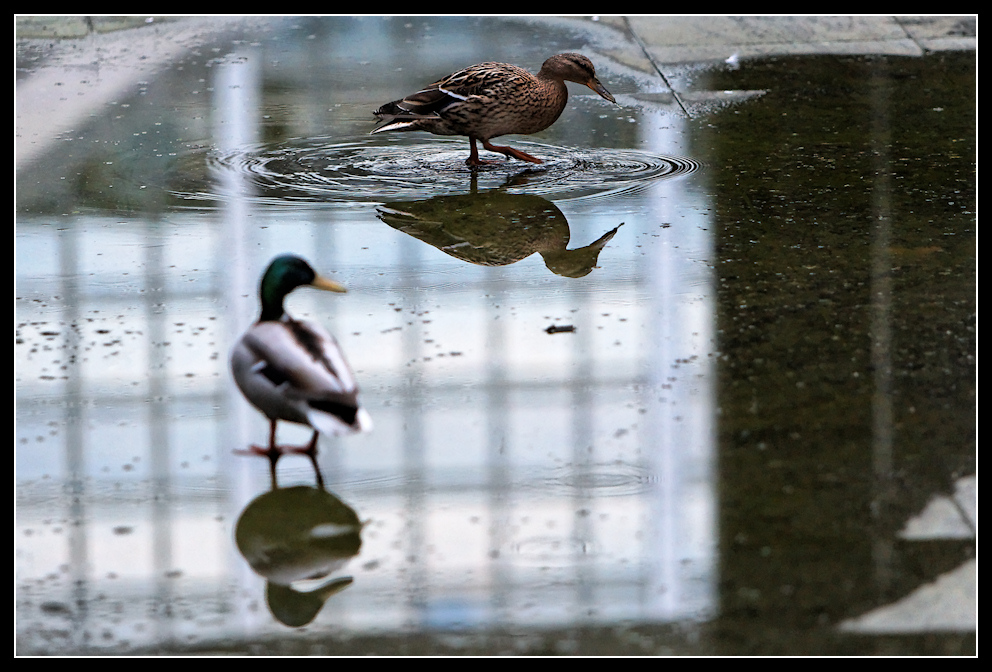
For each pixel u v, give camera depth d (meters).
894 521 7.87
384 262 12.43
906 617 7.01
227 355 10.38
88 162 15.80
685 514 8.01
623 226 13.36
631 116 17.77
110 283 11.90
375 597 7.27
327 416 7.98
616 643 6.86
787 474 8.43
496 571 7.48
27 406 9.48
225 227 13.43
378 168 15.57
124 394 9.70
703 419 9.18
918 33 21.39
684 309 11.16
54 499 8.27
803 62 20.16
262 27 22.44
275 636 6.97
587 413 9.30
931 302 11.16
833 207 13.84
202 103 18.56
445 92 15.04
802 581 7.32
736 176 15.05
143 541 7.81
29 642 6.91
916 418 9.12
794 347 10.34
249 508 8.17
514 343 10.55
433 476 8.52
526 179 15.04
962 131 16.75
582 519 7.98
